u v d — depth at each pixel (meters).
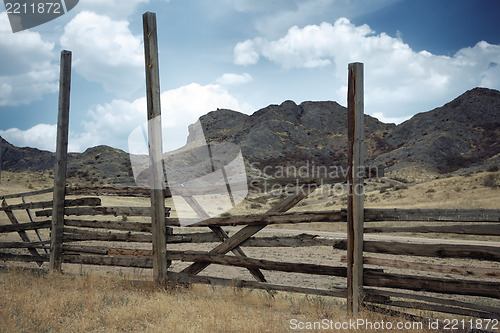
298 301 6.21
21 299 5.03
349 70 5.29
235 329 4.41
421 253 5.03
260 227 6.02
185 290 6.46
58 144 7.89
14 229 8.52
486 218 4.70
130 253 7.10
